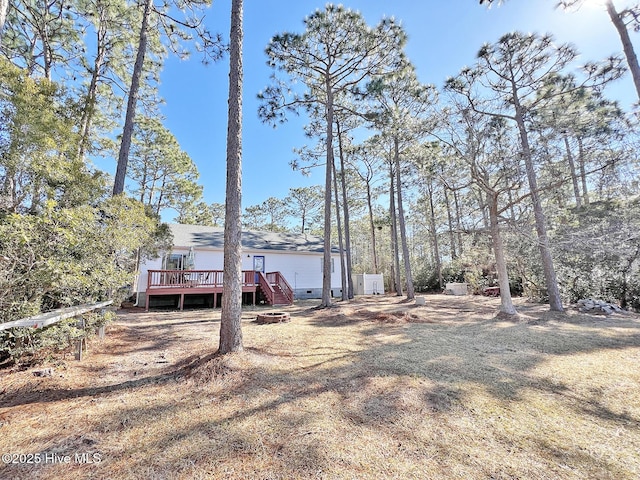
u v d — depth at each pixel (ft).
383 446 7.77
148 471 6.82
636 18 18.37
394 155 53.31
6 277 12.34
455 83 28.89
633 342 18.47
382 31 32.73
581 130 25.34
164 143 53.93
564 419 9.26
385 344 18.25
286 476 6.63
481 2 22.59
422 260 80.59
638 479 6.59
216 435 8.28
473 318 28.27
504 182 29.86
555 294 30.42
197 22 28.84
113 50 33.63
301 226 105.29
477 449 7.69
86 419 9.16
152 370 13.78
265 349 16.57
